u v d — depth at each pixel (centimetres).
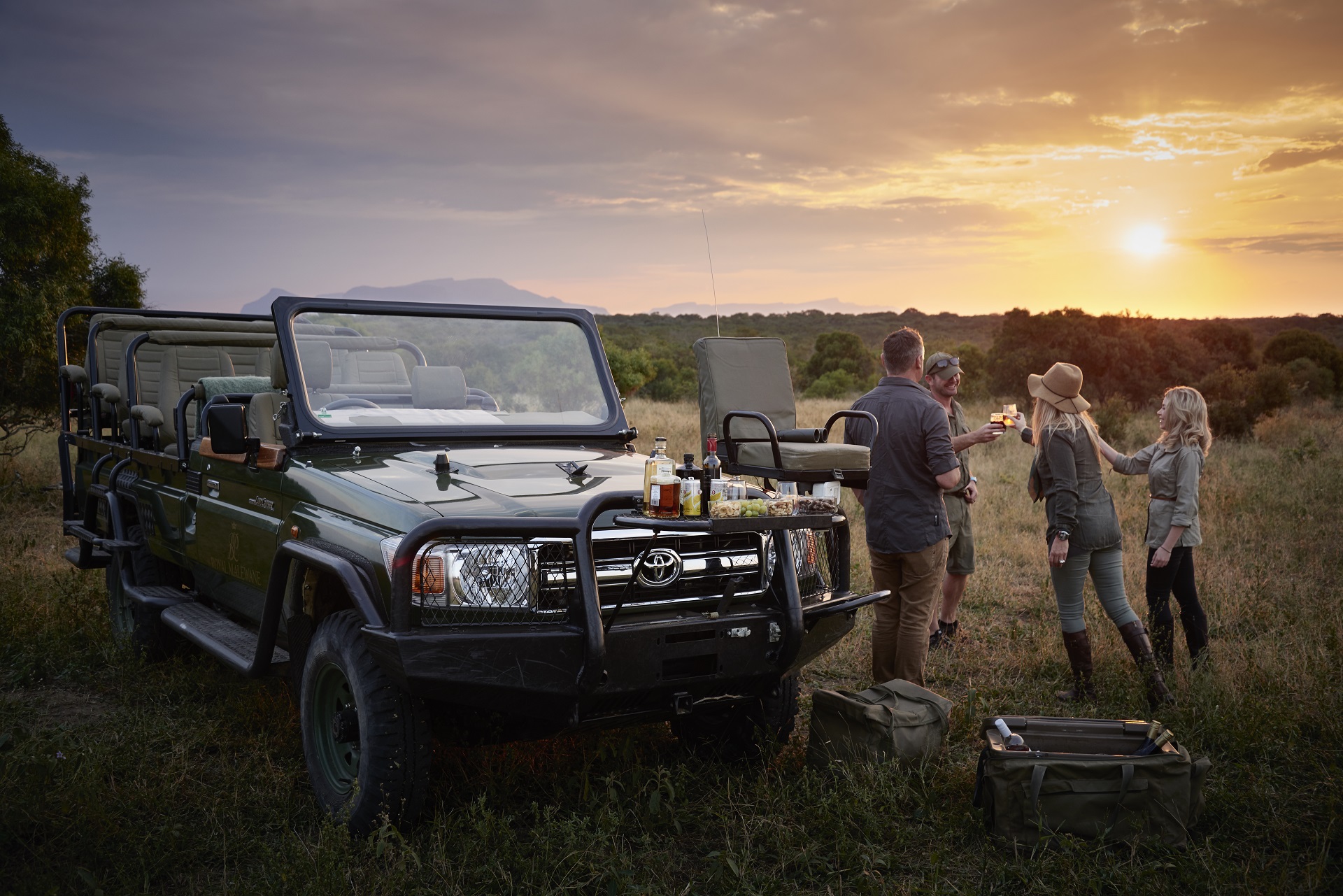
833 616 396
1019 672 562
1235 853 348
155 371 622
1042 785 349
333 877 298
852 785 372
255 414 450
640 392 3269
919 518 448
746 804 372
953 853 350
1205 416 538
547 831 335
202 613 488
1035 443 527
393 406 455
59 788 356
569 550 327
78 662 547
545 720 341
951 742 449
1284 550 820
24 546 805
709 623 344
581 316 514
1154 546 545
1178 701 491
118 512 588
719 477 349
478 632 314
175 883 324
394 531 338
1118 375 2948
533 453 436
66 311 667
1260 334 6138
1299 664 521
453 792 379
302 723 380
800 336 8894
